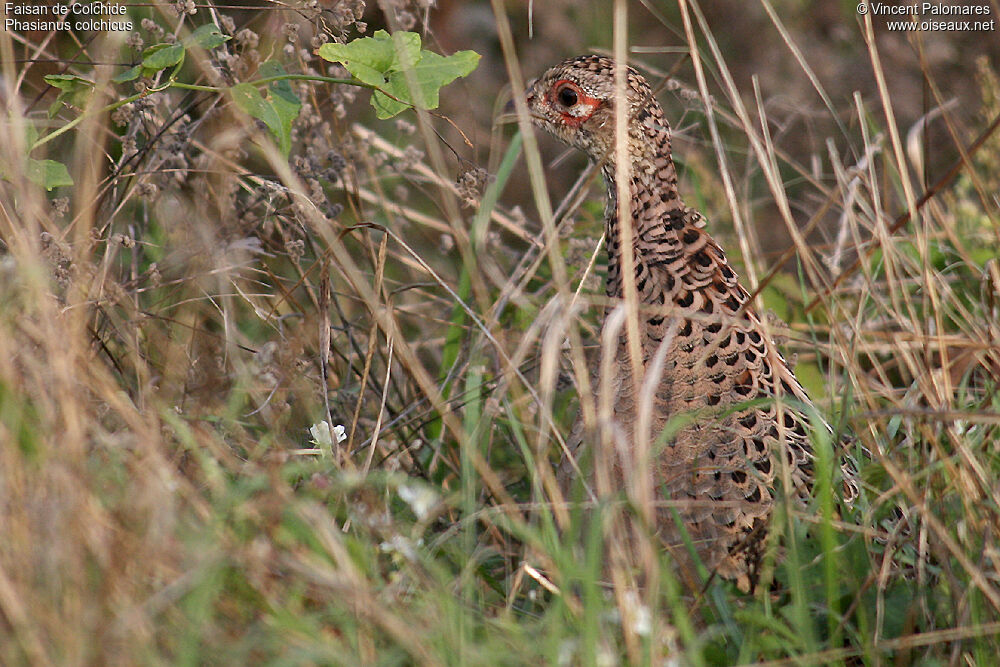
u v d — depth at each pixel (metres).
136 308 7.16
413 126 8.62
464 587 5.43
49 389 5.22
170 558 4.62
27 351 5.34
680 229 7.11
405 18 8.27
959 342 6.45
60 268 6.51
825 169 11.62
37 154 7.56
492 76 12.59
